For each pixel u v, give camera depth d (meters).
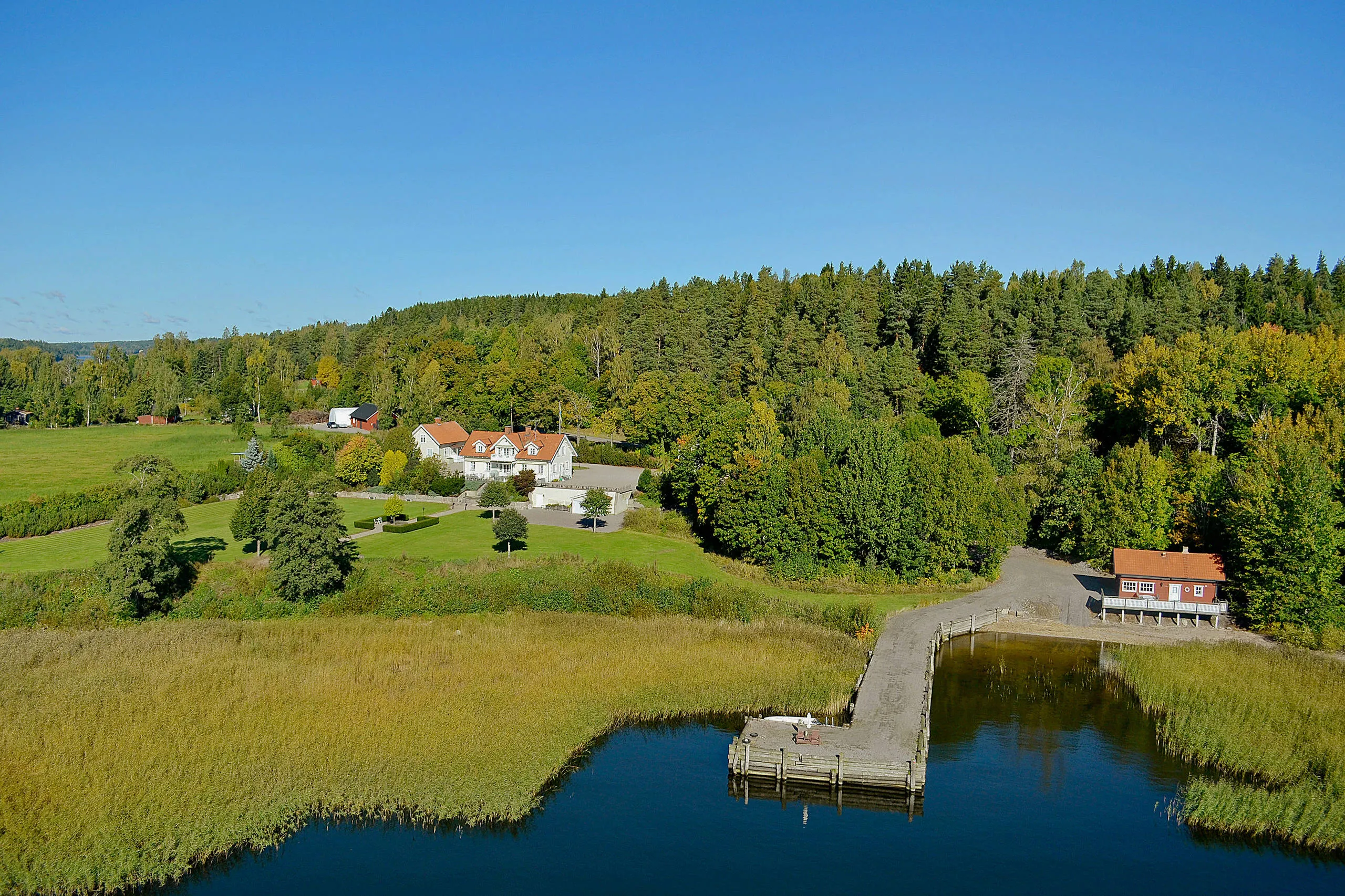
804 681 47.91
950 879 31.72
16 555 65.12
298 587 57.00
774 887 30.94
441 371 151.38
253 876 30.81
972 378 103.69
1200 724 43.28
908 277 143.38
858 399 104.50
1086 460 77.62
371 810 34.88
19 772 35.22
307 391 181.75
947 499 68.75
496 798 35.44
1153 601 62.38
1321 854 33.66
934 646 54.44
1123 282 139.62
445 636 52.97
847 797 37.88
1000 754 41.94
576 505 91.19
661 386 124.38
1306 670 49.94
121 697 42.22
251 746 38.41
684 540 80.62
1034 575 72.94
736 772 39.12
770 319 147.75
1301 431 68.94
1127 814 36.44
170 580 57.41
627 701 45.50
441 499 95.31
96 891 29.59
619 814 36.06
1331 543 56.88
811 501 69.94
